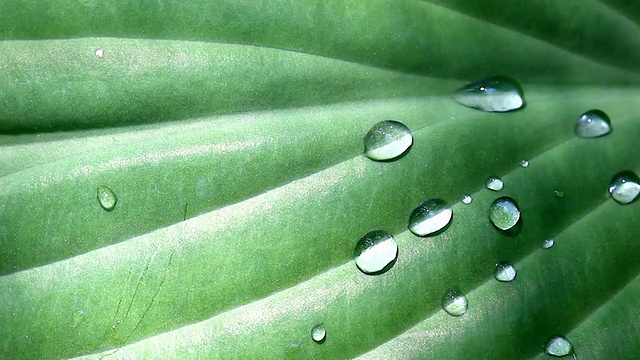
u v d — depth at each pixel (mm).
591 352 71
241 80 73
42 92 70
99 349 69
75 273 70
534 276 73
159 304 70
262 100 74
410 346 70
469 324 71
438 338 71
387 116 76
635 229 75
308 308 71
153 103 72
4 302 69
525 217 75
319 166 74
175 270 71
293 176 73
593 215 76
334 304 71
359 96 76
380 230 73
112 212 71
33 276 70
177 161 72
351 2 74
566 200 76
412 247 73
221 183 72
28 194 71
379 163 74
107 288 70
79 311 70
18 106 70
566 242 74
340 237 72
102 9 70
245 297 71
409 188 74
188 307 70
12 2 69
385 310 71
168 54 71
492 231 74
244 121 74
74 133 72
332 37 74
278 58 74
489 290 72
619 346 71
